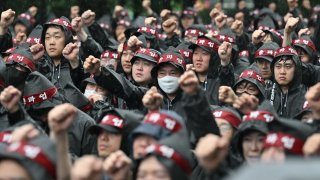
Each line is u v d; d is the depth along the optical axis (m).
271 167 6.79
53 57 17.08
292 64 16.17
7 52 16.44
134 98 15.09
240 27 20.45
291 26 16.95
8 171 9.62
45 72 16.91
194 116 11.28
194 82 11.10
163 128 10.70
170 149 9.86
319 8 26.27
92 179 8.95
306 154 9.72
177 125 10.74
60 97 14.30
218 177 9.46
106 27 23.92
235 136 11.84
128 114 12.84
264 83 16.23
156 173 9.79
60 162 9.54
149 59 16.34
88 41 18.19
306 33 18.95
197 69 16.80
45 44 17.17
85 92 16.12
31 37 18.62
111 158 10.23
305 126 10.84
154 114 10.84
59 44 17.08
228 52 16.34
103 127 12.77
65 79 16.88
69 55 15.89
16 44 19.16
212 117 11.30
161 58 15.30
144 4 24.19
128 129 12.74
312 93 11.45
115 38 23.80
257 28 23.53
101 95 15.66
